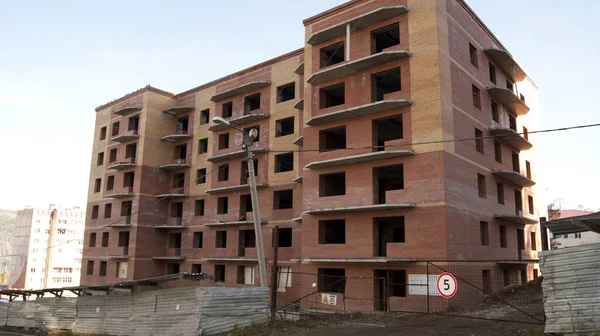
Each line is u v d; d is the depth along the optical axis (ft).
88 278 166.30
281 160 134.31
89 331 84.64
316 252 97.86
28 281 317.63
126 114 166.50
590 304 41.42
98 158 177.58
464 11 102.32
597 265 41.68
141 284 77.30
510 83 123.34
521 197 120.98
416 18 92.68
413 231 85.30
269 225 126.93
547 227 51.47
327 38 104.63
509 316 64.28
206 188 147.95
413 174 87.56
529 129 137.08
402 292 97.25
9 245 446.60
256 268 128.67
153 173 157.48
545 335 44.98
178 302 67.41
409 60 91.91
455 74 93.56
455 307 79.00
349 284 91.35
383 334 57.36
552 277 43.93
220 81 151.94
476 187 95.40
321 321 69.97
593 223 49.16
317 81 104.01
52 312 94.58
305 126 106.22
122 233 158.30
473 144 97.04
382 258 86.99
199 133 154.92
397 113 92.12
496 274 97.60
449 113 88.94
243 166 139.13
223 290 65.82
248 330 63.72
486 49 108.17
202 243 146.82
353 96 98.32
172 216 158.51
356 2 101.14
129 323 76.02
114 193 161.79
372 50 97.81
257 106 146.20
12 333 94.27
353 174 95.61
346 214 94.99
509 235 109.40
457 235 84.74
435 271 80.84
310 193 101.81
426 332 56.44
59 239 326.44
